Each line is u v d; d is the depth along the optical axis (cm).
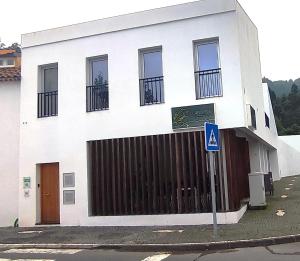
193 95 1461
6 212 1688
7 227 1634
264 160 2633
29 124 1677
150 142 1508
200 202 1429
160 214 1457
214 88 1458
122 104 1549
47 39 1680
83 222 1553
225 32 1448
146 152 1502
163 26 1522
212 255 987
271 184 2009
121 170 1535
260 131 1995
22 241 1300
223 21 1455
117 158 1539
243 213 1509
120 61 1568
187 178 1448
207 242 1087
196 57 1498
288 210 1516
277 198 1872
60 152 1619
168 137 1486
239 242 1069
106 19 1598
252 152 2133
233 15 1448
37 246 1225
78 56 1631
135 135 1521
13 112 1728
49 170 1656
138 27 1552
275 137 3269
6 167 1706
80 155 1590
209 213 1400
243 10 1608
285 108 8625
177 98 1477
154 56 1562
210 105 1429
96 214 1550
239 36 1472
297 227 1204
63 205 1588
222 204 1402
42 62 1683
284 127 7694
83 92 1612
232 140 1481
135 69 1547
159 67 1550
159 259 967
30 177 1650
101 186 1557
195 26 1484
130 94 1543
